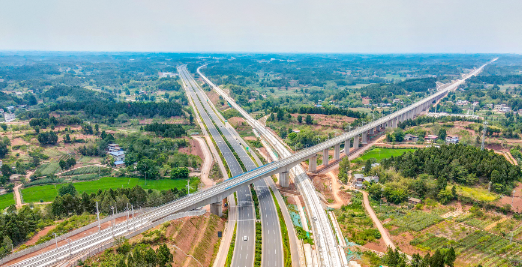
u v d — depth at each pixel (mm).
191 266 163875
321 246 183750
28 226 178625
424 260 154250
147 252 150250
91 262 150875
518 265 168750
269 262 173250
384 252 181500
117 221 192875
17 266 144375
